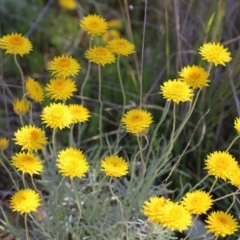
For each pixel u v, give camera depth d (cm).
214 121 113
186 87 86
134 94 116
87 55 94
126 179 103
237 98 109
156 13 127
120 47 94
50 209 97
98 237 95
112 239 92
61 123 84
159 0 122
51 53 133
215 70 115
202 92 111
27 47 92
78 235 93
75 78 121
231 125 115
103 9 138
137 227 97
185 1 114
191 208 82
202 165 111
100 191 102
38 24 135
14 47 91
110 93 120
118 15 135
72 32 137
